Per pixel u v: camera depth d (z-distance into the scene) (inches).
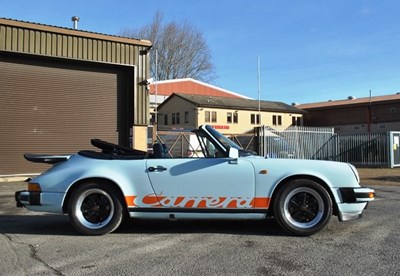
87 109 650.2
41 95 613.6
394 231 247.4
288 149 984.3
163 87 2116.1
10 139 590.9
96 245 220.1
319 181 233.9
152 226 266.2
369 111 2010.3
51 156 258.5
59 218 303.1
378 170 858.1
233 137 956.6
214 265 183.6
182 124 1955.0
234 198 234.2
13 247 217.6
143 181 237.5
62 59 617.6
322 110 2220.7
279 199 233.0
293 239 228.8
